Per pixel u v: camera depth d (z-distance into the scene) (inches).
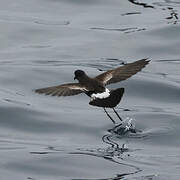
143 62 366.6
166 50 746.8
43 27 803.4
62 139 551.5
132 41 764.0
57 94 352.2
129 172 487.2
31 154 515.5
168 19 814.5
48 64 710.5
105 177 480.7
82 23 815.7
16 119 587.2
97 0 872.3
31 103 618.8
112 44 759.7
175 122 581.3
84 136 557.3
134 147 536.1
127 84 663.1
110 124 577.9
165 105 628.4
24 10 853.2
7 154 515.2
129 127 572.4
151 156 517.7
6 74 680.4
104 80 366.6
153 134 560.4
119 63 716.0
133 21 814.5
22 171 490.3
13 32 791.1
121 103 629.3
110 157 513.7
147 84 663.8
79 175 484.4
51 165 498.9
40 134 563.5
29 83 666.2
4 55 736.3
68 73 688.4
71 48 752.3
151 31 781.9
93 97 357.4
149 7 855.1
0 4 871.7
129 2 868.6
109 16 831.1
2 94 637.9
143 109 614.5
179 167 494.9
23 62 714.2
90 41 768.9
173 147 537.6
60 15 839.7
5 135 560.7
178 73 693.3
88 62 719.1
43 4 868.6
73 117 590.9
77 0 871.7
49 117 590.2
